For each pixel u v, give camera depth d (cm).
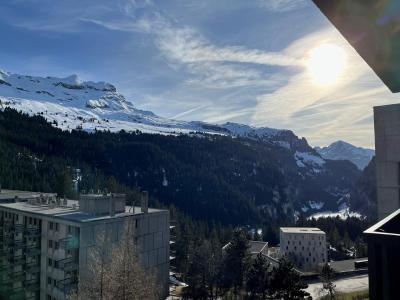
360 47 307
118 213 4491
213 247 6700
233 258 5828
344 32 294
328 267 6144
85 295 2720
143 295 2709
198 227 12538
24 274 4372
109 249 3788
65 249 3947
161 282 4588
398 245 326
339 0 263
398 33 283
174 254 8112
